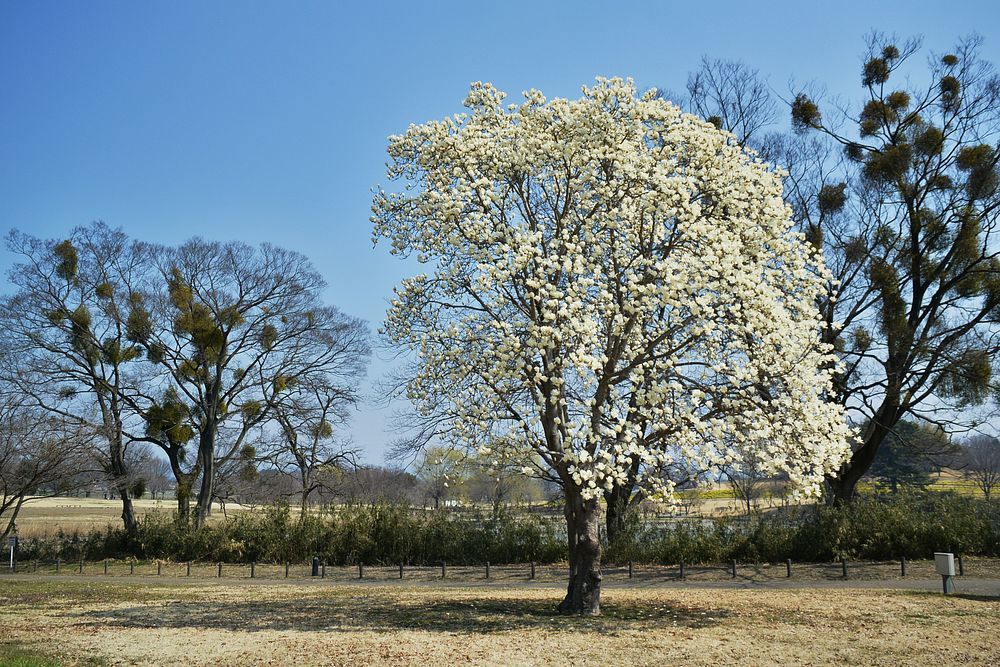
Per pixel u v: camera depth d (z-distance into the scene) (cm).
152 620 1638
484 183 1520
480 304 1577
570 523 1675
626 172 1470
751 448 1330
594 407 1398
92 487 3512
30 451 3050
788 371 1368
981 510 2736
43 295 3741
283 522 3447
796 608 1664
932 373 2822
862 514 2794
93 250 3831
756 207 1500
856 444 2948
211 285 3972
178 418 3803
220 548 3456
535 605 1791
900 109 3058
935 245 2892
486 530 3166
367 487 4241
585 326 1288
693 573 2598
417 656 1195
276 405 4059
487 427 1483
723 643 1279
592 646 1259
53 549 3762
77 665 1147
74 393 3750
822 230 2997
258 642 1325
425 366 1539
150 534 3650
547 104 1584
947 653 1190
